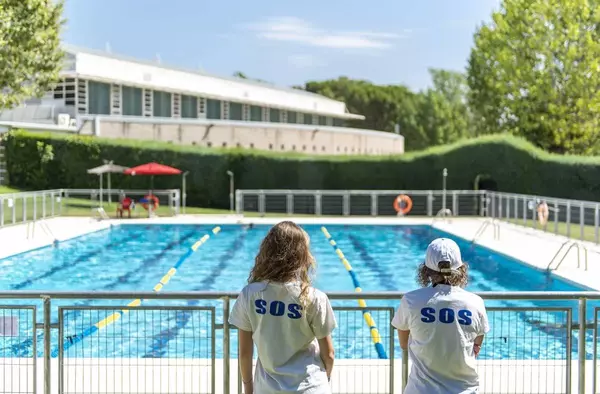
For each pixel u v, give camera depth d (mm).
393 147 57938
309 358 3602
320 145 45344
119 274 14070
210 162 29234
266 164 29016
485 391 5469
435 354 3668
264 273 3545
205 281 13375
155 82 41688
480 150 27156
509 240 17906
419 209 27891
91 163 29422
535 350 7066
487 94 40594
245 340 3643
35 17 23109
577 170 25734
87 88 36125
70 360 6219
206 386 5531
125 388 5453
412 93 91250
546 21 35281
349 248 18312
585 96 34594
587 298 4949
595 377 5137
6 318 5004
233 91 50250
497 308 5113
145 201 24328
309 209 28812
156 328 8320
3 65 22391
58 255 16688
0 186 29188
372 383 5602
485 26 39719
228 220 23062
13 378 5844
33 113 35969
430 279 3844
